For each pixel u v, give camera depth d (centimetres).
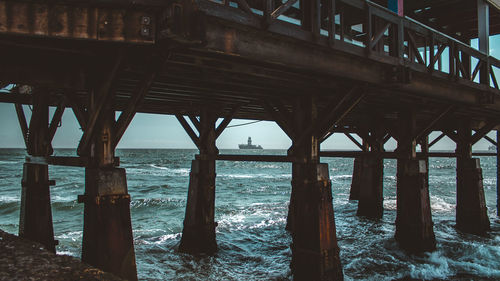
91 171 400
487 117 1101
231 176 4119
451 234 1063
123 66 346
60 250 941
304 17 443
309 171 573
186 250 834
